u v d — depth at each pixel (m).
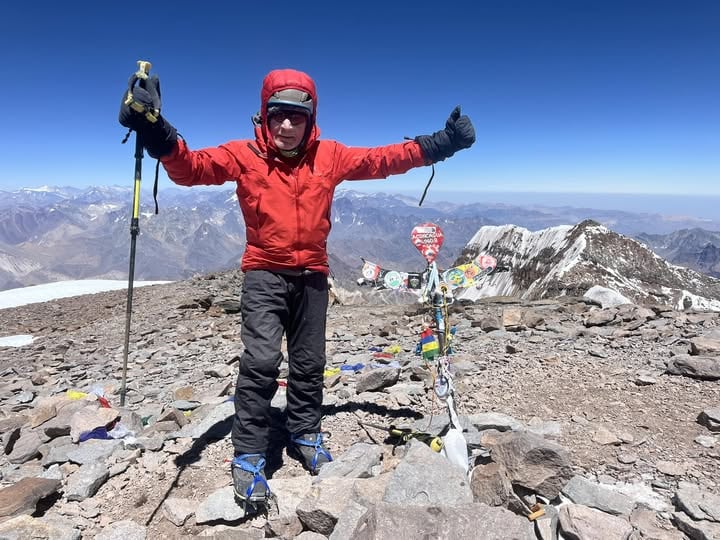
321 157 4.25
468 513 3.16
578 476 3.98
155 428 5.68
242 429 4.08
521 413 5.54
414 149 4.30
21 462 5.07
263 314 4.18
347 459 4.37
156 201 4.17
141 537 3.64
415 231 4.37
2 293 35.16
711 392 5.75
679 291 64.38
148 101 3.51
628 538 3.20
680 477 4.07
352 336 10.95
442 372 4.28
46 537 3.56
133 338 13.35
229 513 3.88
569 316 10.99
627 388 6.07
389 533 3.01
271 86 3.91
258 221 4.16
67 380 9.06
